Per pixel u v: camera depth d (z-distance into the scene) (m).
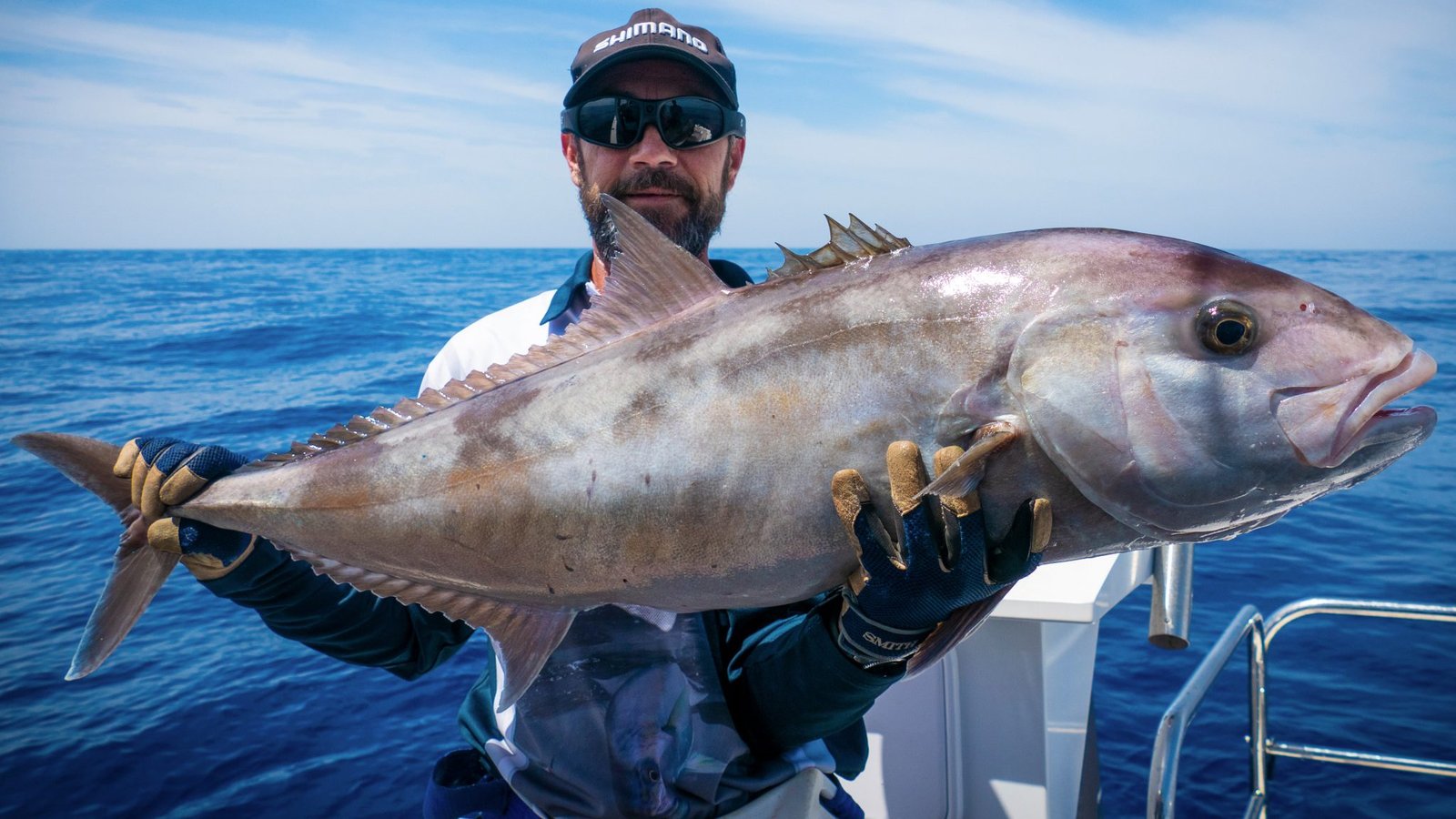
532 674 1.84
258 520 1.90
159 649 7.11
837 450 1.56
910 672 1.71
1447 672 6.50
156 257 116.75
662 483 1.65
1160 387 1.46
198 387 20.19
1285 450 1.44
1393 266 84.25
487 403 1.83
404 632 2.18
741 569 1.65
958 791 2.66
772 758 2.10
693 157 2.38
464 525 1.80
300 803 5.21
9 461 13.09
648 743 2.00
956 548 1.53
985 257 1.57
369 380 20.84
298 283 56.16
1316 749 3.07
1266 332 1.45
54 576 8.73
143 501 1.90
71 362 23.77
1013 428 1.48
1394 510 11.05
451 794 2.09
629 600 1.78
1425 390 20.91
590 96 2.36
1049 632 2.62
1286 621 3.11
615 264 1.78
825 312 1.61
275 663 6.84
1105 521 1.54
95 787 5.36
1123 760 5.51
